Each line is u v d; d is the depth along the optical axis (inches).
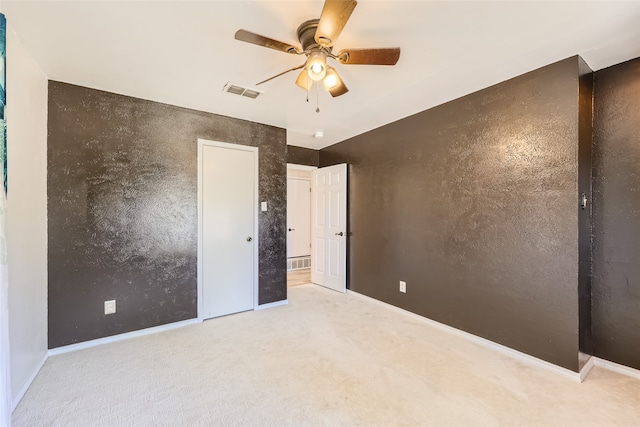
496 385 79.9
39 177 89.4
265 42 65.2
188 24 69.3
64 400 72.5
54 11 64.2
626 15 66.1
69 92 99.4
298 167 190.4
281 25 69.8
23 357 76.9
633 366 84.4
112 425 64.5
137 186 111.6
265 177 144.9
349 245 170.6
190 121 123.6
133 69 90.4
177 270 120.0
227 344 103.9
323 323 123.8
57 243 97.0
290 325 121.6
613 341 87.4
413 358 94.3
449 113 116.3
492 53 82.1
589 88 88.8
